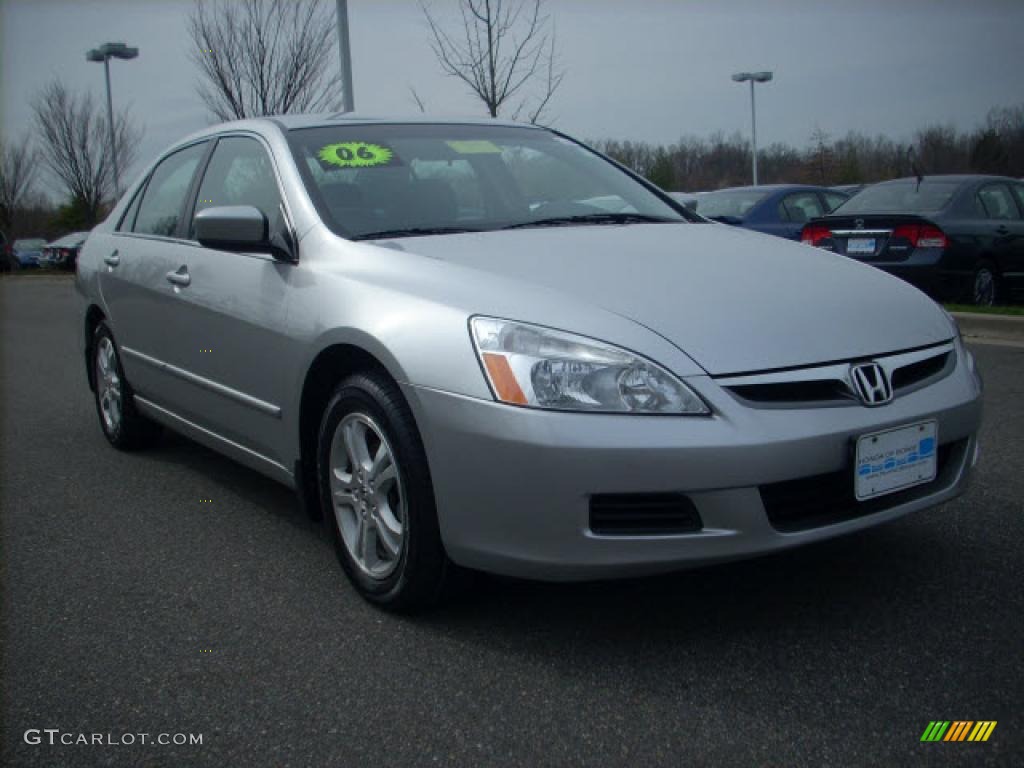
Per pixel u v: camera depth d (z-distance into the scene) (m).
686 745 2.42
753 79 32.03
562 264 3.23
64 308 15.97
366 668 2.86
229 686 2.79
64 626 3.21
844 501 2.87
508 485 2.74
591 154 4.68
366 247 3.45
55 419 6.39
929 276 9.04
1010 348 7.70
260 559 3.76
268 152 4.05
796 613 3.11
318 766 2.39
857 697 2.61
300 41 15.57
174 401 4.57
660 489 2.66
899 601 3.17
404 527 3.04
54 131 33.03
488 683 2.75
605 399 2.69
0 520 4.30
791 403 2.79
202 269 4.15
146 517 4.29
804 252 3.66
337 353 3.34
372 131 4.20
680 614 3.13
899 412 2.92
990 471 4.48
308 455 3.60
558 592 3.31
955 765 2.30
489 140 4.38
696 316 2.90
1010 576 3.34
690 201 4.66
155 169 5.19
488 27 12.13
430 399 2.88
